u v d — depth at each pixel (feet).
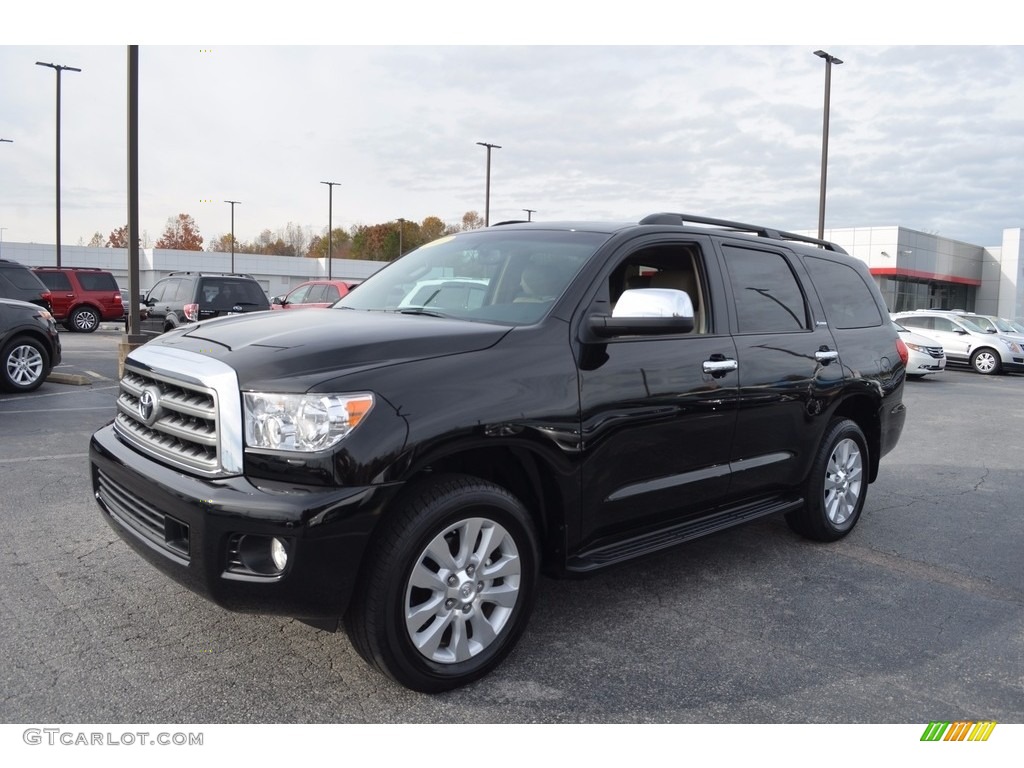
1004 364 69.92
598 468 11.69
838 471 17.21
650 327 11.02
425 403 9.81
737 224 15.78
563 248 12.95
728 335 14.07
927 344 59.77
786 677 11.09
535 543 11.10
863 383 17.15
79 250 236.63
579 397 11.34
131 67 39.96
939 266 157.79
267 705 9.93
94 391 36.17
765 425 14.71
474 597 10.48
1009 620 13.41
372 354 10.03
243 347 10.30
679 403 12.80
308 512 9.02
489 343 10.82
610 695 10.45
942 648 12.21
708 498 13.91
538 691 10.49
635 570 15.31
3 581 13.43
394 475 9.43
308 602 9.25
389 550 9.57
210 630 11.85
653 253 13.41
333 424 9.26
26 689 10.09
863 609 13.66
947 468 26.35
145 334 41.88
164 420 10.52
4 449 23.29
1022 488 23.56
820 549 16.97
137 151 40.70
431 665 10.11
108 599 12.82
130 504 10.91
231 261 252.42
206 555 9.36
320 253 372.38
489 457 11.09
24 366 34.88
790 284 16.16
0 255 222.28
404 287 13.85
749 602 13.80
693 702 10.34
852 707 10.36
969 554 16.98
